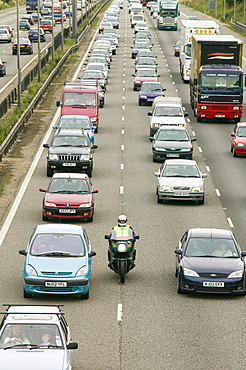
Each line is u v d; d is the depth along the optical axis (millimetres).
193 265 51375
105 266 58312
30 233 66750
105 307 48531
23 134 117688
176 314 47375
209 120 136750
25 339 34875
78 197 71125
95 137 118938
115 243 53844
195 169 81875
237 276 51000
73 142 92500
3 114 130250
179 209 77438
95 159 103062
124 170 96312
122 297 50750
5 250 61531
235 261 52188
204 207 78562
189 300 50531
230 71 130250
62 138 93062
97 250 62156
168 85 176125
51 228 53438
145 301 49969
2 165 96250
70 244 51844
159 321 45906
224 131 126375
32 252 51031
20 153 104250
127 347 41406
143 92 150250
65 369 33344
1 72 174750
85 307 48438
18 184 86312
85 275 49562
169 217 73875
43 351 34219
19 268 56781
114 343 42000
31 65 195750
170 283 54312
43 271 49312
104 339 42594
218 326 45188
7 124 120438
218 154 108125
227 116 131250
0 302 48906
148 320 46062
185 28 173875
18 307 37688
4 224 69812
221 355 40375
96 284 53688
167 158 100500
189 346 41688
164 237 66438
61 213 70250
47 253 50906
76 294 49719
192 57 143750
